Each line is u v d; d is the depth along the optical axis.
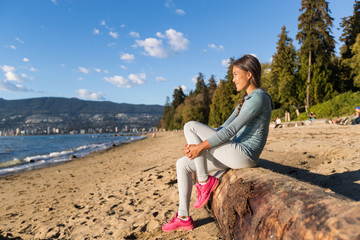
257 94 1.93
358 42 26.83
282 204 1.21
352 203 0.95
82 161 14.57
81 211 3.77
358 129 8.41
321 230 0.89
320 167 3.36
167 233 2.36
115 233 2.57
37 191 6.36
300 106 33.03
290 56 33.06
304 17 29.11
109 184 5.79
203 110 66.06
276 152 5.28
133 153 16.38
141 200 3.74
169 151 12.85
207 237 2.11
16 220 3.86
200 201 2.12
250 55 2.09
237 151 1.96
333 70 31.75
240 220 1.51
